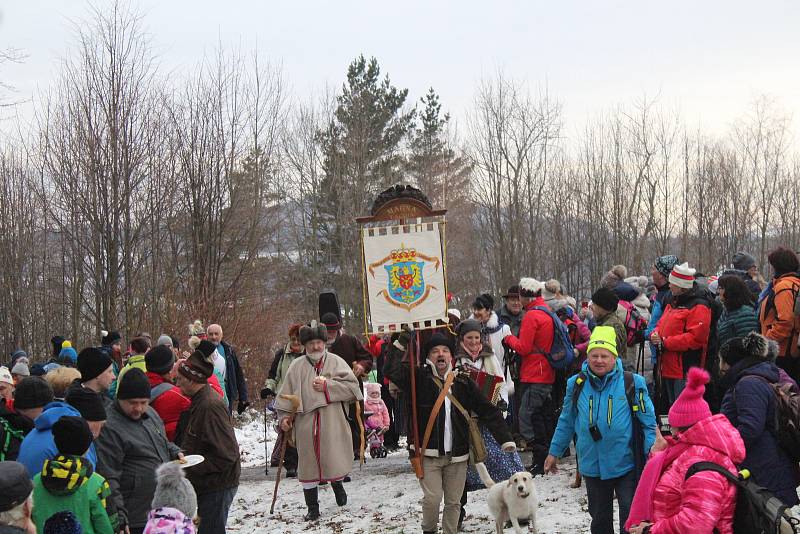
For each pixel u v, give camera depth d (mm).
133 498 6352
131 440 6363
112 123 24422
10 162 27391
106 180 24203
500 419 7891
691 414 5059
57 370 7395
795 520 4789
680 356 9281
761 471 5625
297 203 51062
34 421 6188
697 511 4820
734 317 8320
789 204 43438
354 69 53562
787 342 8359
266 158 30797
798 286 8352
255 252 29484
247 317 26891
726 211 41500
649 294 13680
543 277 45406
